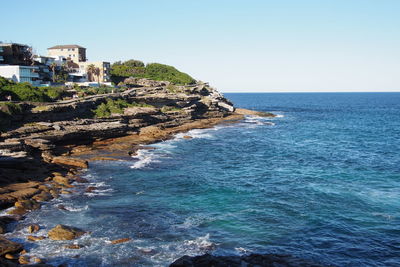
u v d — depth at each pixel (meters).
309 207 32.03
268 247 24.48
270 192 36.56
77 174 42.16
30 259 21.73
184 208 31.62
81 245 23.88
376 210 31.28
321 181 40.78
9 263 20.55
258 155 56.72
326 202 33.38
